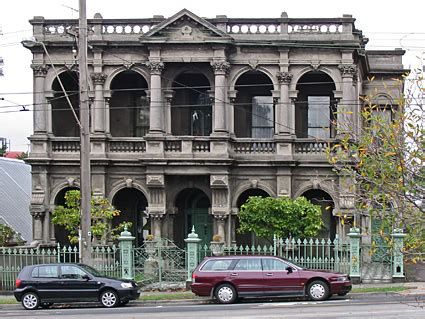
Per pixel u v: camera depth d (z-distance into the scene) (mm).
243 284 27297
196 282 27594
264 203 34906
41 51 41031
